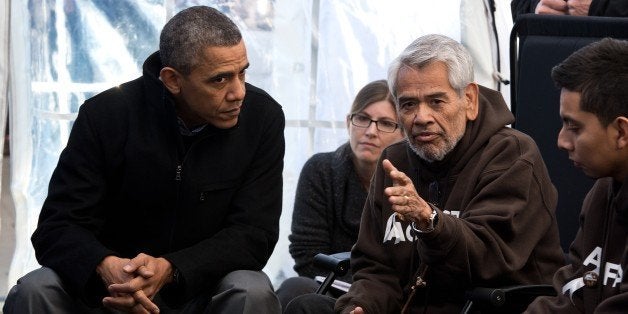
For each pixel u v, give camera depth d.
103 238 3.73
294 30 5.40
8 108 5.52
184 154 3.63
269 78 5.39
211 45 3.44
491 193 3.44
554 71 3.01
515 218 3.40
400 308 3.57
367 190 4.40
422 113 3.43
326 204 4.43
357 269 3.68
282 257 5.42
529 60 4.03
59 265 3.52
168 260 3.50
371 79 5.45
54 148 5.24
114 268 3.46
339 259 3.75
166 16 5.27
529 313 3.18
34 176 5.22
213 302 3.51
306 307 3.53
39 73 5.20
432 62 3.42
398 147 3.71
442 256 3.29
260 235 3.64
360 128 4.32
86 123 3.64
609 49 2.93
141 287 3.42
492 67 5.51
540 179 3.49
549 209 3.51
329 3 5.43
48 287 3.48
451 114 3.45
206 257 3.54
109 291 3.40
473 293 3.29
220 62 3.44
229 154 3.66
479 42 5.49
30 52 5.18
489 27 5.50
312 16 5.42
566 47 3.99
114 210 3.70
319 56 5.43
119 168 3.64
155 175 3.62
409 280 3.56
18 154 5.20
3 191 5.98
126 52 5.26
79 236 3.54
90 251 3.50
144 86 3.68
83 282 3.46
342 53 5.43
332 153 4.53
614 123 2.90
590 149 2.95
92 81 5.24
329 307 3.54
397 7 5.45
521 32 4.09
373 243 3.66
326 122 5.45
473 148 3.52
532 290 3.33
